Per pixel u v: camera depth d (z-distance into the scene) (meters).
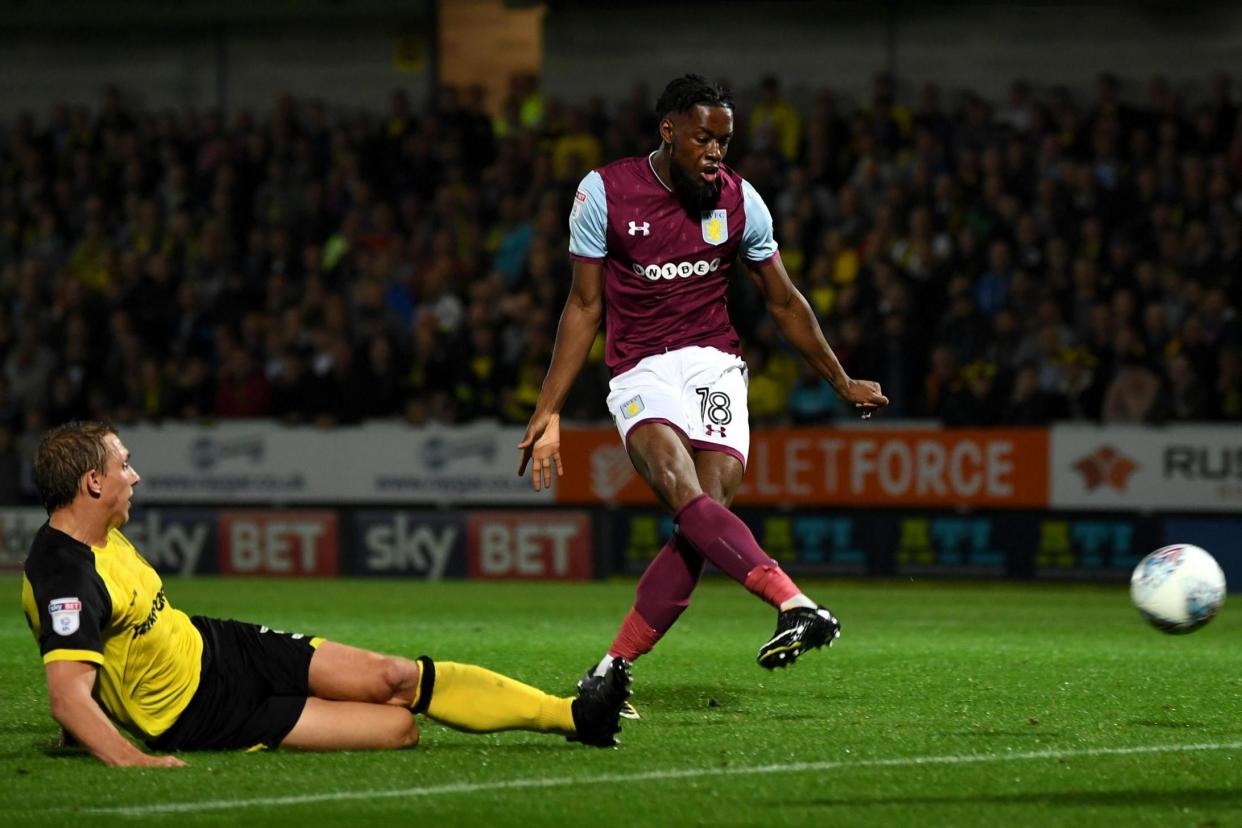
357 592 36.50
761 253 16.11
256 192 49.38
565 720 14.05
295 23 56.91
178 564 42.22
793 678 19.03
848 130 45.91
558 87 53.94
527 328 41.69
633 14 53.16
